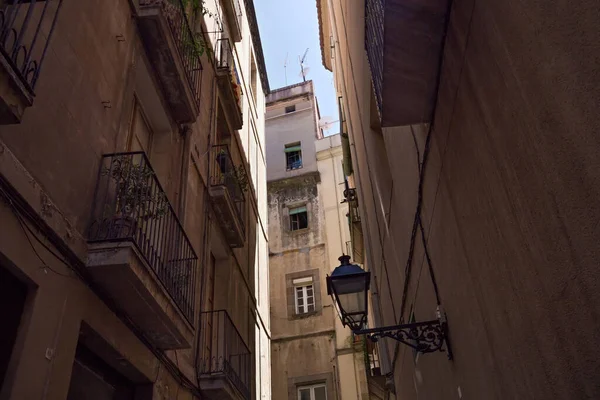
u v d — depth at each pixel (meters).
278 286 20.73
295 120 26.17
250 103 15.68
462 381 4.46
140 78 6.89
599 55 1.78
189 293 7.01
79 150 4.78
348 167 16.27
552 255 2.31
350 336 18.64
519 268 2.74
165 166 7.30
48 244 4.06
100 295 4.77
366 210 11.94
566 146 2.07
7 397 3.43
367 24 4.52
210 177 9.64
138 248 4.73
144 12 6.54
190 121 8.00
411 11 3.49
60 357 4.04
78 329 4.36
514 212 2.72
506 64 2.59
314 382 18.33
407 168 5.88
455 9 3.34
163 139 7.53
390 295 9.10
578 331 2.15
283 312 20.00
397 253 7.64
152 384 5.76
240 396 8.26
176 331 5.64
